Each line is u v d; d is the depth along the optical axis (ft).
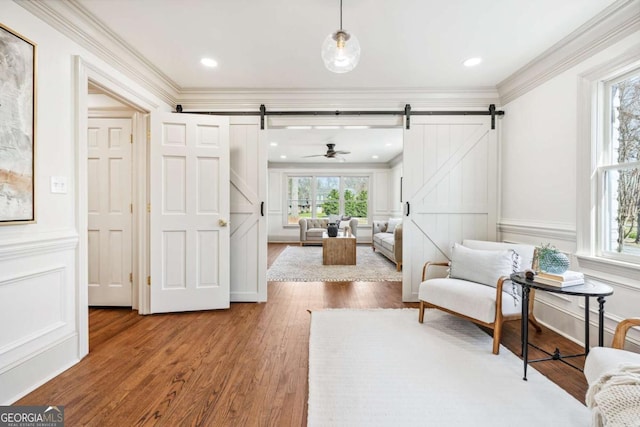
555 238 8.71
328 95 11.53
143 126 10.30
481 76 10.27
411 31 7.59
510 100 10.87
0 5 5.36
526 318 6.34
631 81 6.92
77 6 6.56
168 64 9.42
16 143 5.59
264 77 10.41
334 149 23.32
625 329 5.01
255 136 11.69
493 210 11.50
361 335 8.36
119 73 8.48
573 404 5.41
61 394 5.78
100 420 5.08
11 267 5.60
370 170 30.04
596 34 7.23
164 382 6.18
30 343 5.92
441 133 11.53
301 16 7.00
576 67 8.00
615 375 3.82
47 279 6.29
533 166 9.65
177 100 11.53
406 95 11.45
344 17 7.04
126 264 10.83
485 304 7.34
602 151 7.48
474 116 11.46
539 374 6.39
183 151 10.41
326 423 4.93
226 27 7.47
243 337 8.39
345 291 13.01
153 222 10.14
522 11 6.79
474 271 8.50
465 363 6.85
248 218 11.74
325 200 30.55
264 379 6.30
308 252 23.81
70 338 6.79
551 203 8.89
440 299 8.43
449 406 5.37
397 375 6.36
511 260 8.13
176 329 8.95
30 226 5.93
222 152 10.79
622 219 7.09
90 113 10.63
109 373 6.51
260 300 11.66
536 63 9.08
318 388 5.89
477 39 7.97
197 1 6.48
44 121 6.21
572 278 6.29
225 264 10.83
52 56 6.38
